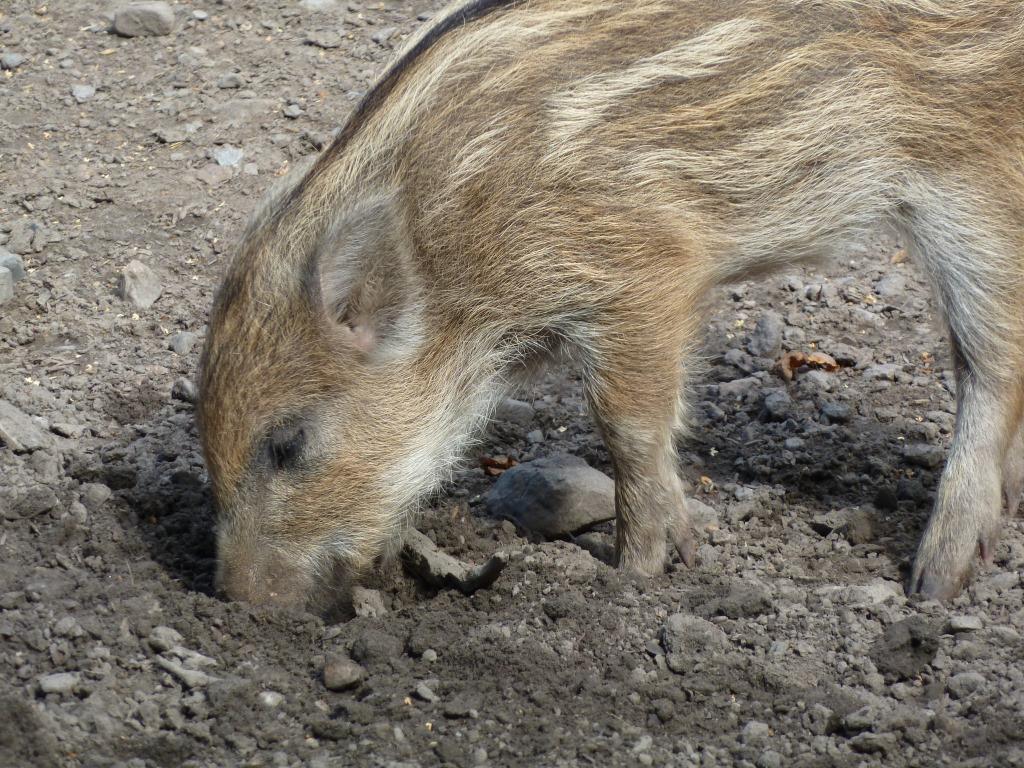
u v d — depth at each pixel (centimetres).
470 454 1377
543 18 1092
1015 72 1118
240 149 1850
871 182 1131
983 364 1155
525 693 976
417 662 1014
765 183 1105
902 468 1304
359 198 1081
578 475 1232
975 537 1122
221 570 1095
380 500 1134
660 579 1130
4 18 2178
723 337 1566
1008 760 887
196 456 1323
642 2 1092
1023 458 1225
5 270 1573
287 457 1096
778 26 1092
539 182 1065
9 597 1059
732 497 1273
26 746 904
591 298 1088
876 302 1617
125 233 1703
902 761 900
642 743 919
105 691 964
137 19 2117
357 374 1101
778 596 1089
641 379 1112
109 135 1895
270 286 1070
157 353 1508
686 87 1075
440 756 910
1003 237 1140
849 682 985
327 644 1041
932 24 1107
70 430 1348
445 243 1084
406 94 1092
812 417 1399
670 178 1079
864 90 1105
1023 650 1002
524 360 1170
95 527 1192
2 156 1841
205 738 934
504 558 1098
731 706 965
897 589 1121
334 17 2162
